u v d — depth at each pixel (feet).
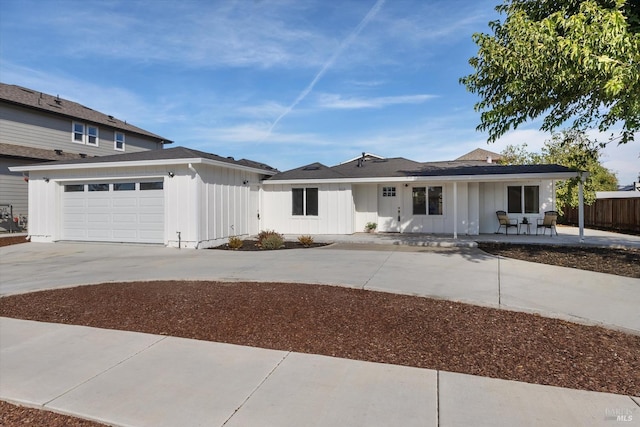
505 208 49.49
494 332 13.78
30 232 47.16
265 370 11.03
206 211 40.86
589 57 18.12
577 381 10.17
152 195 41.50
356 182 48.98
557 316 15.51
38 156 57.62
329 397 9.43
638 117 20.49
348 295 18.93
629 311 16.03
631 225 52.19
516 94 23.81
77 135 67.82
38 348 12.99
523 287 20.38
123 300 18.76
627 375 10.50
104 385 10.26
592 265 26.30
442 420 8.36
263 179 53.98
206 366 11.36
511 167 46.78
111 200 43.55
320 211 51.67
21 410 9.16
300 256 32.96
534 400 9.18
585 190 61.41
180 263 30.40
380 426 8.15
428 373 10.71
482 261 28.86
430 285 20.95
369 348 12.55
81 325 15.37
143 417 8.65
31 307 18.08
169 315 16.29
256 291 19.93
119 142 76.43
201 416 8.64
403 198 52.42
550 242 38.47
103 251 38.19
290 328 14.43
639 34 18.53
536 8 25.25
